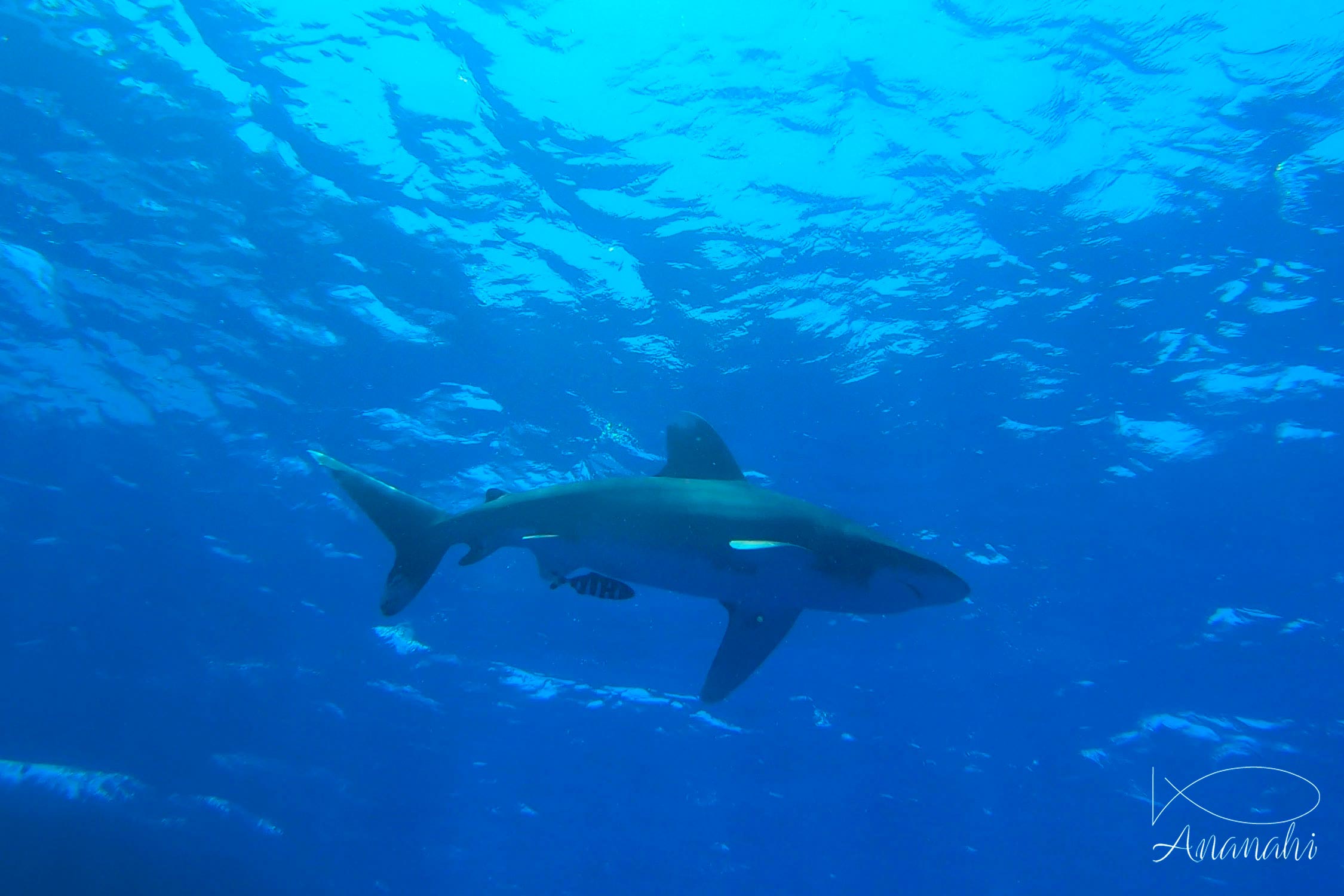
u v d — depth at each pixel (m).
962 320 11.99
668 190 11.27
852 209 11.30
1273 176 10.25
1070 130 10.34
